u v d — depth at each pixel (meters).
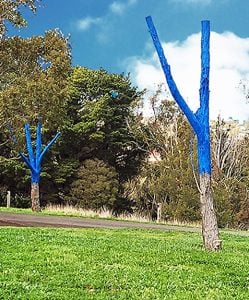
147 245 17.33
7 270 11.15
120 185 56.03
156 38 18.58
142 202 53.38
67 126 52.31
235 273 12.73
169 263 13.59
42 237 17.48
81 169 52.50
